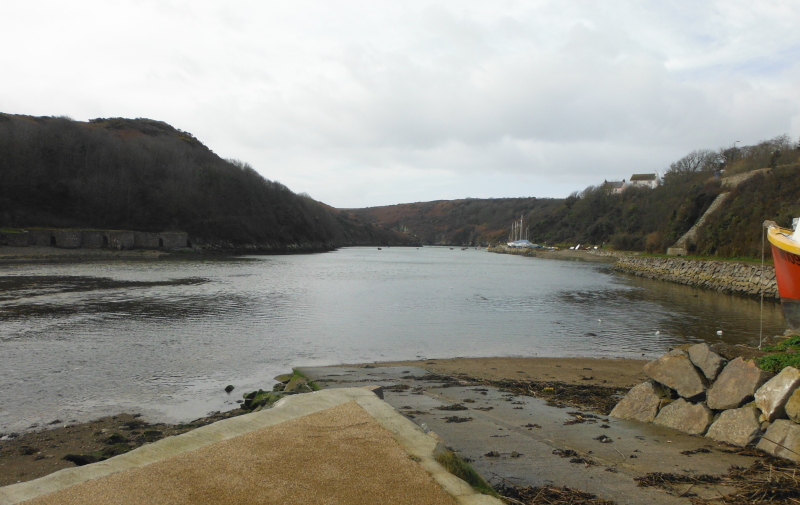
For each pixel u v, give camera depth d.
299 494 3.67
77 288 34.38
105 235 80.56
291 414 5.53
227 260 78.12
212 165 127.06
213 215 109.50
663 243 71.00
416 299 32.75
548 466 5.66
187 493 3.66
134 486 3.77
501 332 21.38
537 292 37.78
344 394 6.29
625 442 6.69
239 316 24.41
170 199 103.31
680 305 30.44
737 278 37.88
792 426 5.82
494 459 5.92
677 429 7.29
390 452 4.51
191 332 20.06
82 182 93.06
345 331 21.20
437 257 109.81
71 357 15.58
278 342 18.70
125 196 97.44
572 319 24.94
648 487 4.97
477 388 11.29
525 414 8.55
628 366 15.16
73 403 11.41
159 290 34.44
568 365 15.25
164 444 4.65
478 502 3.68
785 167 50.97
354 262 83.00
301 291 36.19
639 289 40.44
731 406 6.79
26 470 7.82
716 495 4.72
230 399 11.96
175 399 11.86
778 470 5.27
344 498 3.63
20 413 10.69
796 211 42.00
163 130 153.75
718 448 6.25
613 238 101.75
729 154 94.56
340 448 4.57
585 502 4.57
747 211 49.84
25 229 73.50
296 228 140.38
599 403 9.67
